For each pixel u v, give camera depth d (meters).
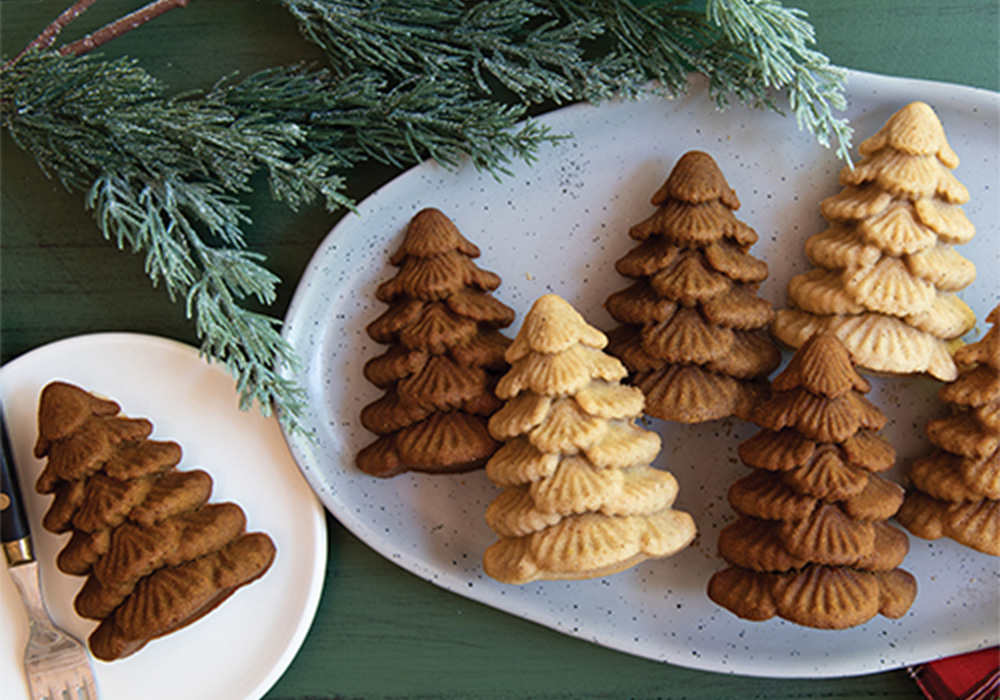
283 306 0.44
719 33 0.41
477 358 0.40
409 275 0.41
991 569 0.43
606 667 0.44
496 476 0.39
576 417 0.38
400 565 0.43
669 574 0.43
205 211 0.39
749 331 0.41
